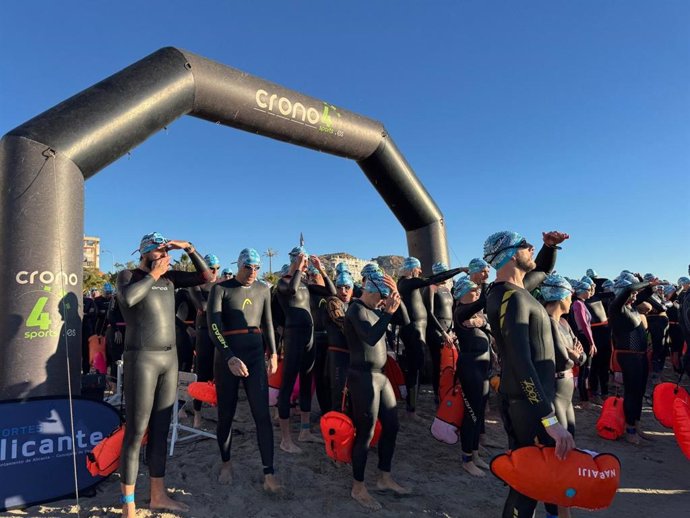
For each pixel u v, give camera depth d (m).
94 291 12.40
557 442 2.24
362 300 3.78
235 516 3.29
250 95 6.08
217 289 3.86
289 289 4.66
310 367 4.99
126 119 4.78
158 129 5.28
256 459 4.29
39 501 3.46
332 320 4.64
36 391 3.84
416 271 5.90
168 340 3.39
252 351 3.83
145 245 3.27
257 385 3.78
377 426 3.82
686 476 4.55
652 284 5.37
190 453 4.47
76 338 4.18
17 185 3.97
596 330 7.44
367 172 8.21
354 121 7.35
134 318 3.29
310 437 4.90
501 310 2.52
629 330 5.48
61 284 4.08
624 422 5.55
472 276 4.41
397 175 8.09
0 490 3.38
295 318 4.86
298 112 6.61
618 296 5.42
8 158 4.02
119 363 5.14
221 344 3.66
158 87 5.13
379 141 7.70
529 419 2.43
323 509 3.46
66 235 4.17
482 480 4.22
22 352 3.83
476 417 4.33
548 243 3.43
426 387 7.93
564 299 3.47
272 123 6.44
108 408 4.09
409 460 4.61
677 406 3.75
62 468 3.67
